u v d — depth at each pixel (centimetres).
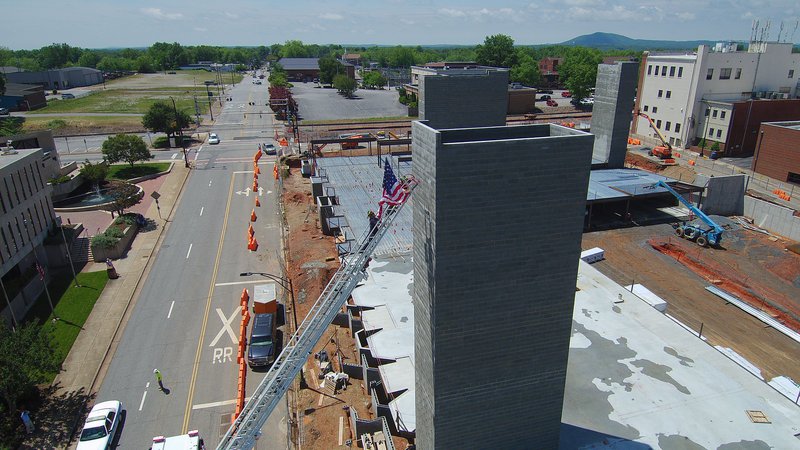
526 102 13025
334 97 16188
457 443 2198
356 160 7781
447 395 2091
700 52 8288
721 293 4281
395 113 13238
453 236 1845
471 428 2186
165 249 5303
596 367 2870
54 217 5200
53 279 4631
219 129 11512
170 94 17512
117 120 12325
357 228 5159
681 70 8725
